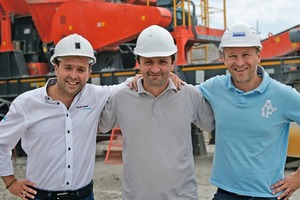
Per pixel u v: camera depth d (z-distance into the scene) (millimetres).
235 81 3170
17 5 10805
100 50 9547
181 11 9523
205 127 3426
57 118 3152
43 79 9836
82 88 3238
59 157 3141
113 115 3336
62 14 9766
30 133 3166
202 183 7137
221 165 3215
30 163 3215
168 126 3178
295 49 9141
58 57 3129
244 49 3061
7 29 10875
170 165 3143
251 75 3092
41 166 3160
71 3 9656
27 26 10961
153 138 3168
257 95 3084
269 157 3078
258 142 3074
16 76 10773
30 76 10031
